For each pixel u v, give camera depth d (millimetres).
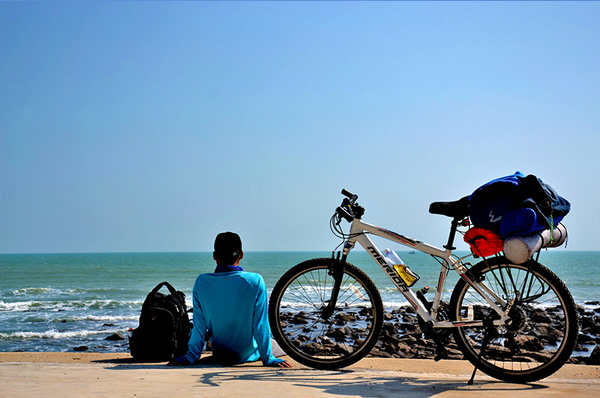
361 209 4129
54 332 13812
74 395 2926
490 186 3543
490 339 3682
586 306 22062
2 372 3715
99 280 51125
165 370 3852
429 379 3725
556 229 3746
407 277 4023
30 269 79875
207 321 4469
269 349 4379
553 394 3145
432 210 3885
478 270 3760
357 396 3031
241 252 4637
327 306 4219
